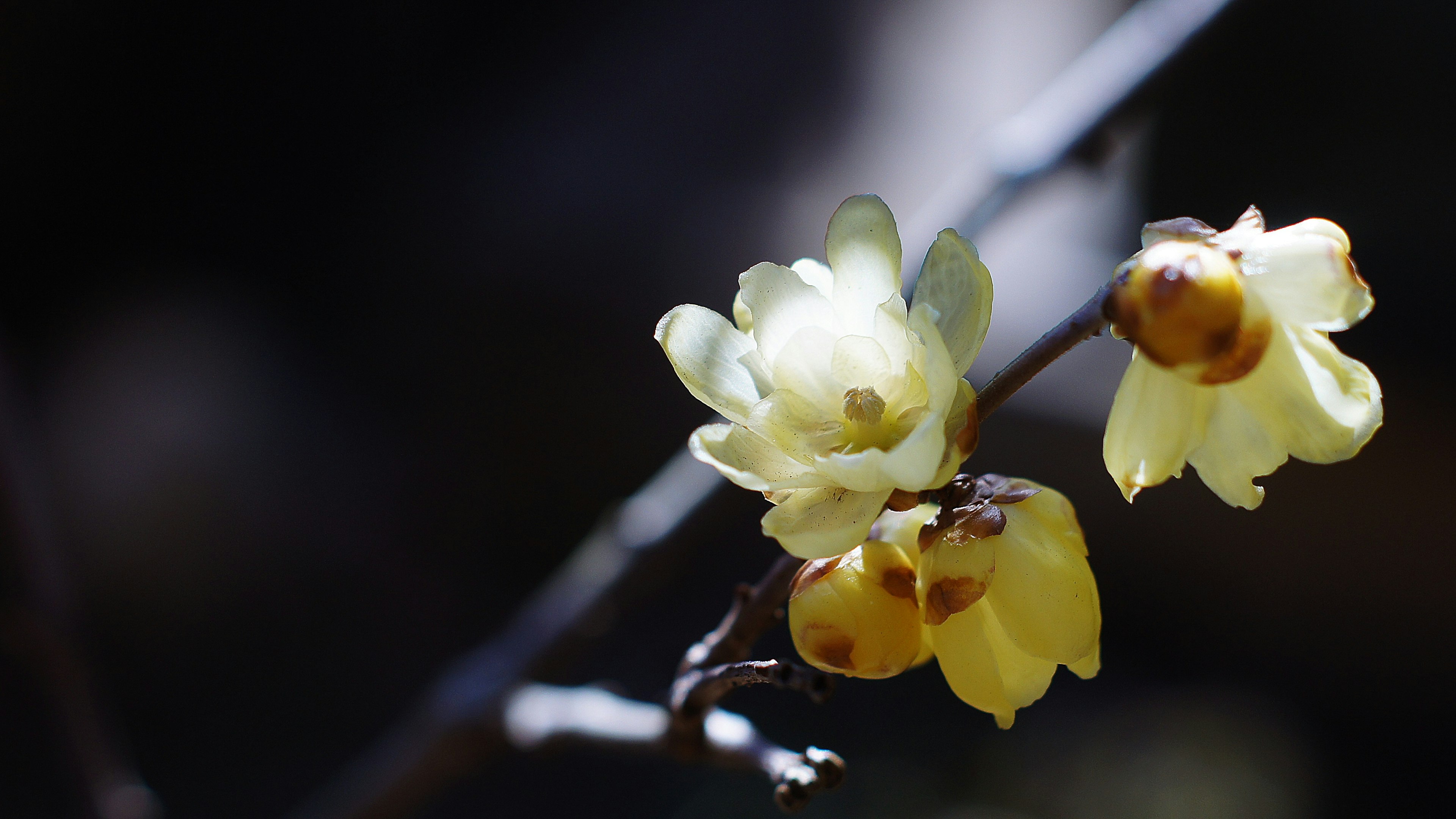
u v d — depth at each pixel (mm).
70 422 1151
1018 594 297
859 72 1393
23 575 426
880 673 300
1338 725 1063
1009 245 1201
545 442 1220
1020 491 301
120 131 1280
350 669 1116
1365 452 1033
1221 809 973
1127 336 291
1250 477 295
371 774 443
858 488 293
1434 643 1035
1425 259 1081
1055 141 425
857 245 299
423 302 1258
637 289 1193
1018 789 1003
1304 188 1153
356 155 1343
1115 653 1138
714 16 1452
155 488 1126
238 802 994
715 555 1207
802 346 298
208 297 1280
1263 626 1099
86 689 447
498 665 428
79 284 1266
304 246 1318
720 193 1271
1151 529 1103
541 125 1351
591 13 1443
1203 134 1192
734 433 299
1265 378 293
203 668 1086
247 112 1321
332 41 1327
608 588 425
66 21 1206
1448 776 1009
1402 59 1105
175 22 1261
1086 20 1367
